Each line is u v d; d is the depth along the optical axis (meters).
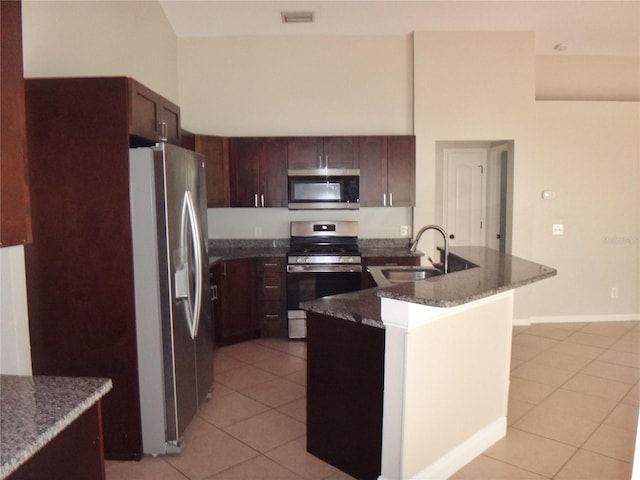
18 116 1.33
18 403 1.42
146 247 2.59
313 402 2.68
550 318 5.49
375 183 5.02
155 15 4.49
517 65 5.04
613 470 2.59
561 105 5.23
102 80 2.52
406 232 5.38
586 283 5.46
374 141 4.99
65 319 2.63
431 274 3.57
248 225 5.39
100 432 1.55
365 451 2.44
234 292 4.72
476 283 2.36
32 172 2.56
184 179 2.83
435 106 5.07
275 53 5.21
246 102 5.25
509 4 4.52
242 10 4.69
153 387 2.67
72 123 2.54
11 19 1.29
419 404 2.30
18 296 2.19
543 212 5.34
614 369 4.05
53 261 2.60
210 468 2.61
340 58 5.21
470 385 2.64
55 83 2.53
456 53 5.04
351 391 2.47
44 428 1.26
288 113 5.26
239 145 4.96
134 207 2.57
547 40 5.19
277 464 2.64
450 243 5.79
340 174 4.95
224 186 4.95
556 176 5.31
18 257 2.19
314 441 2.71
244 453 2.76
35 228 2.59
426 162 5.12
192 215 2.89
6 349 2.14
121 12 3.79
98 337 2.63
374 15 4.76
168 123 3.20
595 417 3.20
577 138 5.28
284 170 5.00
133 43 4.00
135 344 2.63
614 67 5.55
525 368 4.08
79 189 2.57
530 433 2.99
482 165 5.74
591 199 5.35
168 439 2.72
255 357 4.39
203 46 5.21
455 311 2.44
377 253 4.87
